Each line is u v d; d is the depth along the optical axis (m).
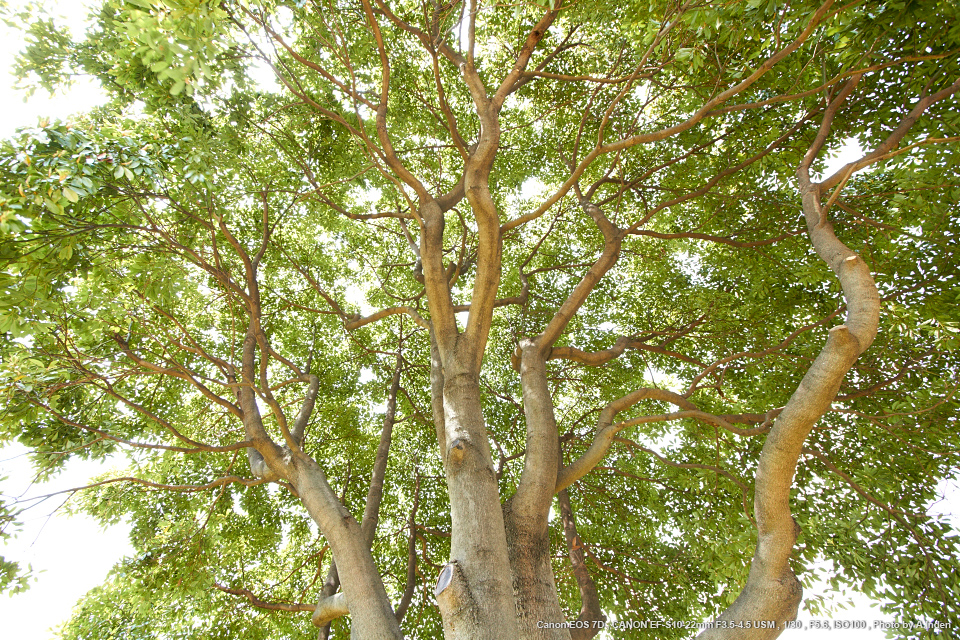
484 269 5.46
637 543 8.91
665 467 9.01
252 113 7.62
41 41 6.13
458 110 9.98
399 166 5.97
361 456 10.12
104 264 5.48
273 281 10.16
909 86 6.48
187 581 6.75
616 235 7.12
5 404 5.03
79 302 4.93
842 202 7.22
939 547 6.42
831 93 6.46
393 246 11.38
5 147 4.21
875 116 6.91
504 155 10.27
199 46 3.62
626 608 8.35
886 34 5.50
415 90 9.29
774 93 7.30
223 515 7.59
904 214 7.14
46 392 5.09
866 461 7.62
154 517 8.29
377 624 4.62
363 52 7.94
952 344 5.75
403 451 10.44
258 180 8.41
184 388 9.01
